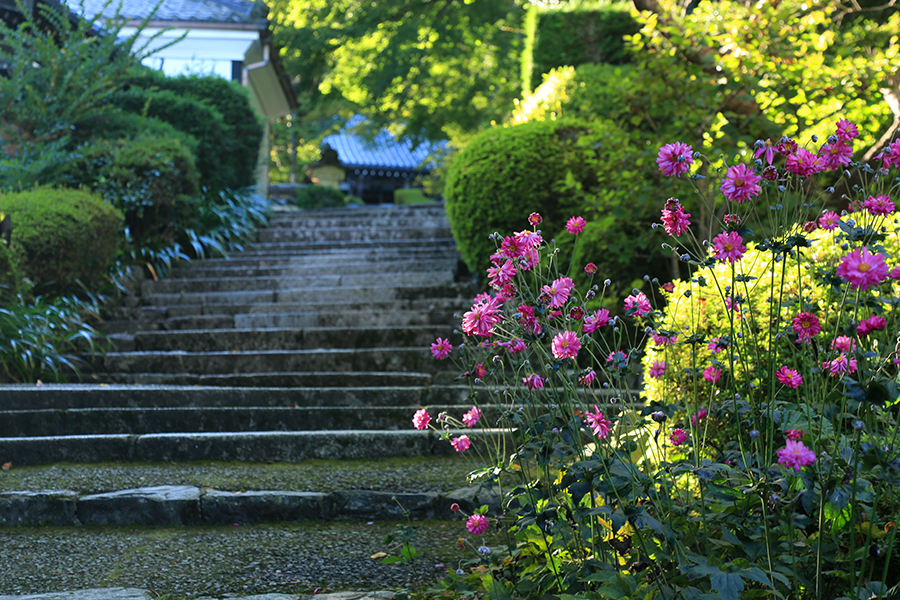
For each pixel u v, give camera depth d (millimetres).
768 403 2098
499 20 16984
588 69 7570
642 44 5457
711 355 2723
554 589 2076
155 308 7191
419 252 8414
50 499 3387
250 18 14336
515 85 16234
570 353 1932
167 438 4031
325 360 5859
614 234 5328
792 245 1896
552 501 2027
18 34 9133
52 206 6676
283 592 2553
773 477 1824
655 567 1870
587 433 1990
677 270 5324
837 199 4367
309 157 28844
